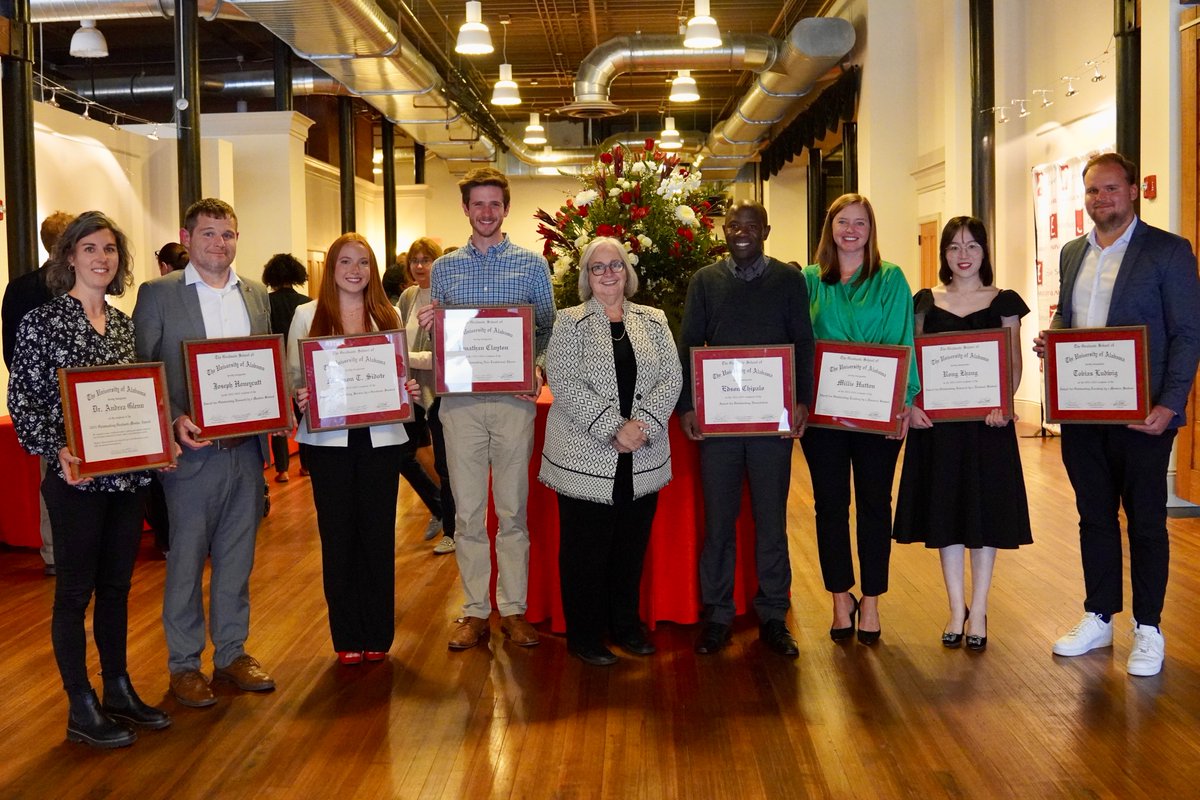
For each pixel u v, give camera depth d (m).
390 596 3.83
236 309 3.51
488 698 3.49
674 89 13.35
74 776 2.93
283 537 6.04
